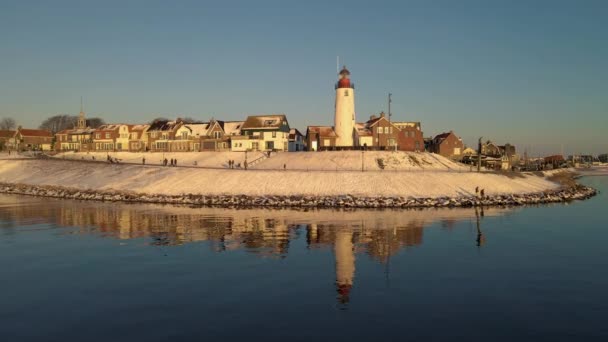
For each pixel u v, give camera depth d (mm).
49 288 31875
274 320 26156
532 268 36125
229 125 144625
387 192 80938
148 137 152125
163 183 90125
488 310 27484
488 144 151625
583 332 24484
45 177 107375
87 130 172625
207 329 25062
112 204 77562
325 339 23828
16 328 25562
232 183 87250
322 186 83875
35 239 47562
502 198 79750
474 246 43719
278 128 130625
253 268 36281
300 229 52906
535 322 25750
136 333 24703
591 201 84188
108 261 38625
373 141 125500
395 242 45594
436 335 24203
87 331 25031
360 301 29031
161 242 45906
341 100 120625
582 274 34469
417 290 31016
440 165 106062
